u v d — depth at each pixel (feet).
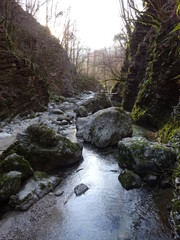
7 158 13.73
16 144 15.72
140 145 15.11
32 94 33.47
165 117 24.03
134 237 9.73
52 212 11.50
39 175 14.24
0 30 28.89
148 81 28.30
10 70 28.55
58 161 16.20
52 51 70.18
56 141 16.78
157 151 14.38
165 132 19.76
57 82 65.67
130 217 11.07
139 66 37.93
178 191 10.77
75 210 11.69
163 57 24.93
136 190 13.34
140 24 44.83
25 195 12.15
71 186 14.05
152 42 32.81
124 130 21.50
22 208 11.49
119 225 10.53
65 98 59.06
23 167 13.79
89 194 13.11
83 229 10.32
